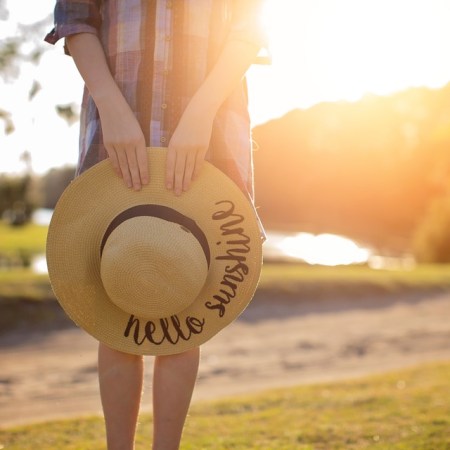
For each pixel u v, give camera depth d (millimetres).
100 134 2203
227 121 2230
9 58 8938
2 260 25328
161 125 2148
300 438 3959
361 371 8500
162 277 2037
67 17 2164
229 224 2131
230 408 5125
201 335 2170
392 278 16125
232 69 2129
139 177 2082
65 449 3701
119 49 2176
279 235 62844
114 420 2221
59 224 2127
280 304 13227
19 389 6898
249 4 2191
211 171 2117
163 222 2064
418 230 31516
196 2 2180
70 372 7746
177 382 2211
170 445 2209
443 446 3521
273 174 92125
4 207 51656
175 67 2156
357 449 3637
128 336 2172
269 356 9273
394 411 4672
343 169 83000
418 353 9766
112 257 2035
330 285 14594
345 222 80375
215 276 2148
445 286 16344
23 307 10297
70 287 2137
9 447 3783
